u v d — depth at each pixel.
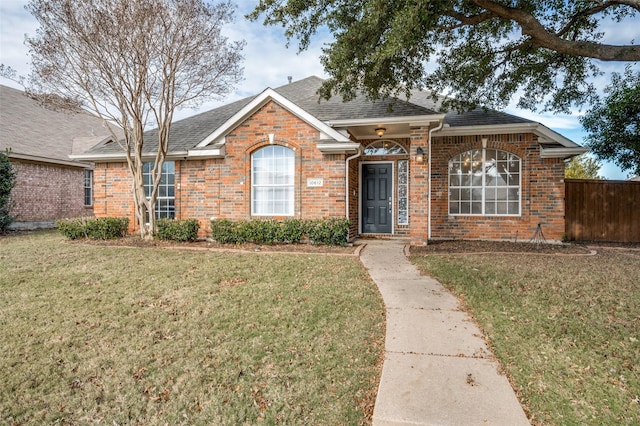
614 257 8.09
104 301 5.12
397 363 3.30
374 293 5.38
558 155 10.16
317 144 9.82
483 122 10.63
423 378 3.03
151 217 10.78
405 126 10.14
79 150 17.98
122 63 9.64
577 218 11.71
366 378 3.13
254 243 9.97
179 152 11.19
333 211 10.04
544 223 10.43
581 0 7.23
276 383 3.09
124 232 11.72
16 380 3.15
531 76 9.21
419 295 5.28
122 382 3.15
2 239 11.29
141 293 5.46
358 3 6.87
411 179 9.73
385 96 9.13
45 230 14.95
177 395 2.96
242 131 10.72
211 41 9.72
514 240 10.64
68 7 8.60
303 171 10.24
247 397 2.91
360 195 11.72
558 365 3.28
